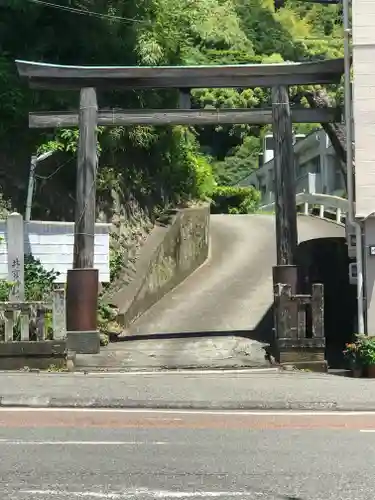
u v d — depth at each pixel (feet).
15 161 66.54
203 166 93.91
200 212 85.05
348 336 60.95
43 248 61.26
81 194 54.80
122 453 25.00
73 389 38.45
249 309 66.44
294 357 50.08
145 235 75.10
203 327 61.87
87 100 55.36
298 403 35.96
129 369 48.06
